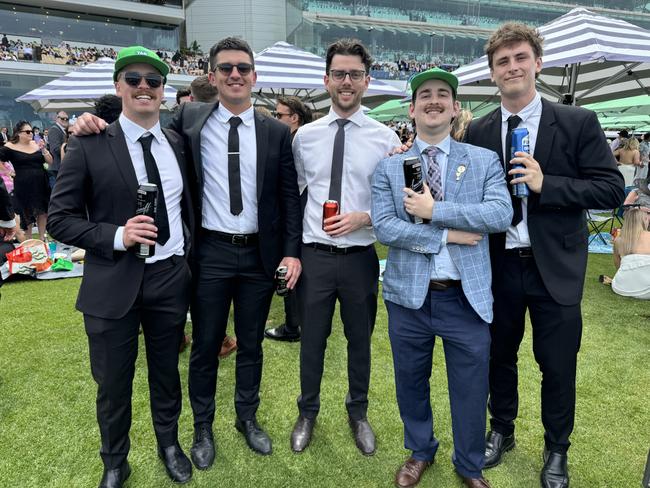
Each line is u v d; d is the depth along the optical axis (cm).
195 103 224
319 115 436
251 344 229
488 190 179
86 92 662
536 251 187
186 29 2658
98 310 178
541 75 594
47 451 227
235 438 240
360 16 2516
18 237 645
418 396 203
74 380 293
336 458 225
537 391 283
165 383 204
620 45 428
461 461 196
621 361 320
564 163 185
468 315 186
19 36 1861
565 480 202
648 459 184
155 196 171
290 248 222
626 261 454
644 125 1686
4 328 373
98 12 2359
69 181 174
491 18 2708
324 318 228
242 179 209
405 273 189
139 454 226
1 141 687
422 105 181
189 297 206
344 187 221
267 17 2652
